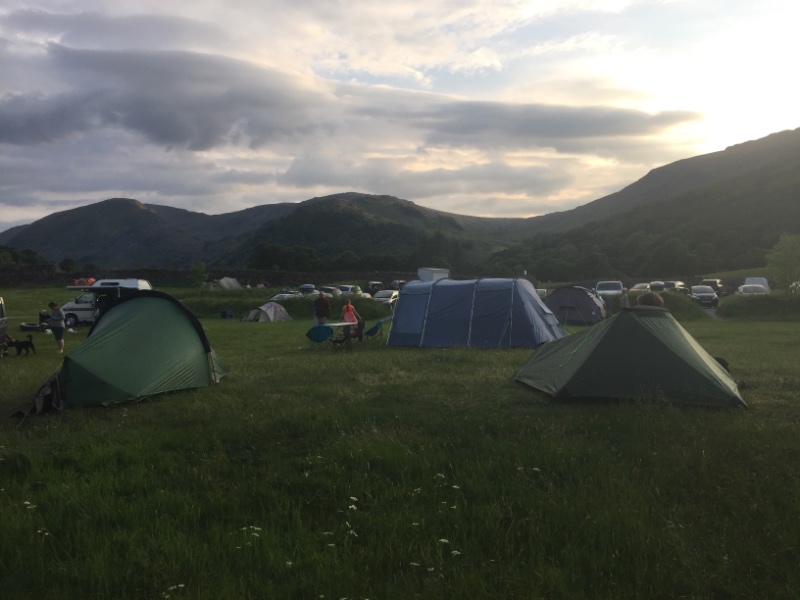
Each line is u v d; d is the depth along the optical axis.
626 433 7.25
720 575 4.30
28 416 8.70
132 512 5.27
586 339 9.41
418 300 18.53
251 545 4.66
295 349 18.67
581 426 7.49
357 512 5.28
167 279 56.28
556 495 5.52
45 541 4.79
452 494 5.63
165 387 9.94
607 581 4.23
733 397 8.32
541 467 6.19
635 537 4.73
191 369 10.52
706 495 5.59
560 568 4.37
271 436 7.42
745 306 31.75
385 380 11.01
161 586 4.17
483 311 17.70
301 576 4.27
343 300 36.84
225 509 5.43
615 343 8.88
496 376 11.15
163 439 7.31
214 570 4.36
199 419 8.21
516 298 17.67
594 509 5.19
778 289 33.19
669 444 6.79
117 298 10.94
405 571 4.45
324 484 5.85
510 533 4.88
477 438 7.14
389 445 6.80
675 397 8.41
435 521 5.09
